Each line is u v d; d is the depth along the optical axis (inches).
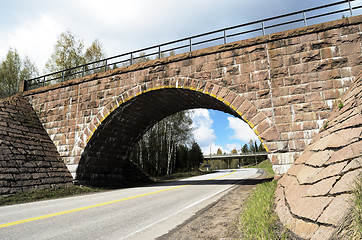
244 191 435.5
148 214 268.8
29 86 800.9
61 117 678.5
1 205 388.5
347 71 403.5
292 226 162.1
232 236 177.9
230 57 496.7
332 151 211.6
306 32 442.0
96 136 634.2
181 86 532.4
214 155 3481.8
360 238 104.0
